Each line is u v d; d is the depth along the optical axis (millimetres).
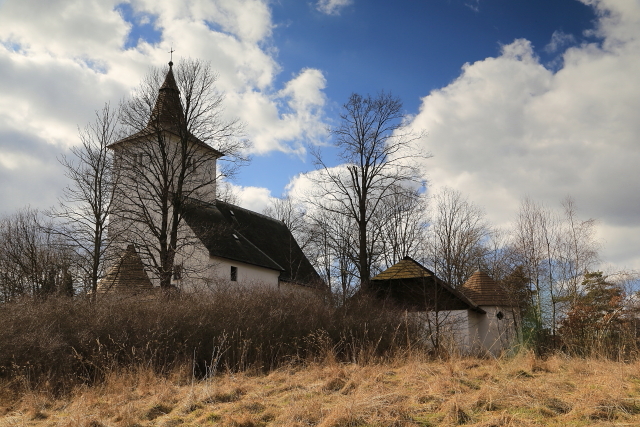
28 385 10547
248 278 32781
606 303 18578
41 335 12109
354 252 29734
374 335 16531
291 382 10320
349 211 28234
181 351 13352
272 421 7422
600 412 6773
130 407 8469
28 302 14398
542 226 20234
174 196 26766
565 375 9797
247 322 14992
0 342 11656
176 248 26047
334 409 7359
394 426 6723
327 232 31547
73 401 10047
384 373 10766
